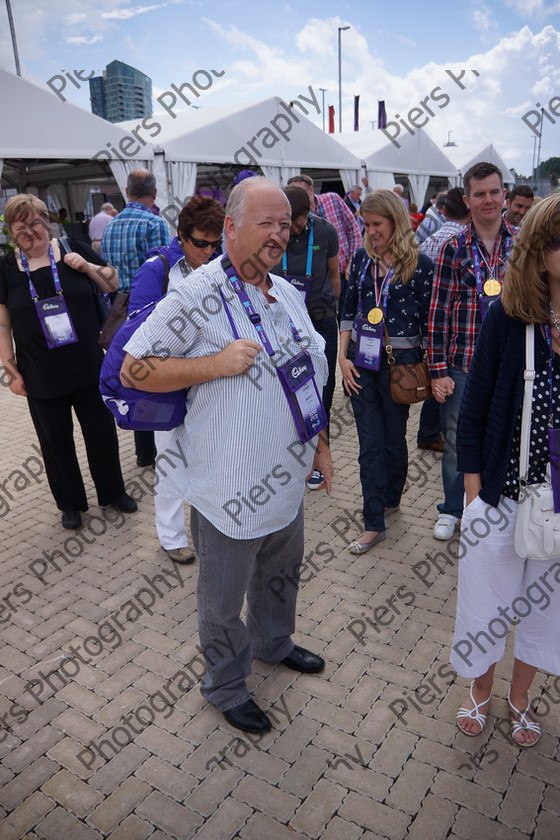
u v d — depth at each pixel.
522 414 1.73
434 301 2.99
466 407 1.87
